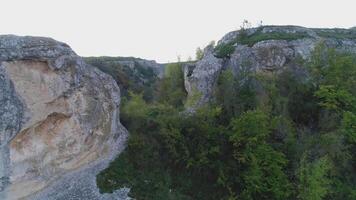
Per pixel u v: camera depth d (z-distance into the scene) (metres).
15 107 16.19
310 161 21.17
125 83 50.47
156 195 19.30
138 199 18.86
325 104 24.09
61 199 17.69
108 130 20.48
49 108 17.69
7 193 16.27
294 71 27.61
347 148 22.70
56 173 18.08
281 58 30.88
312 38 33.84
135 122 22.02
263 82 25.58
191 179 21.02
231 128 21.98
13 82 16.19
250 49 31.20
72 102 18.66
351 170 23.08
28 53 16.56
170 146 20.83
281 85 26.78
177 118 22.05
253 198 20.41
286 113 24.48
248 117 21.17
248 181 20.19
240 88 25.31
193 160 20.81
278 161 20.55
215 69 28.23
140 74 73.50
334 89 24.56
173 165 21.12
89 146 19.47
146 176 20.03
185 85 30.58
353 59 27.38
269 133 21.88
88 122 19.41
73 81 18.58
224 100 24.12
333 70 25.69
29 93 16.80
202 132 21.66
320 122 24.48
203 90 26.84
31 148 17.17
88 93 19.48
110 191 18.80
